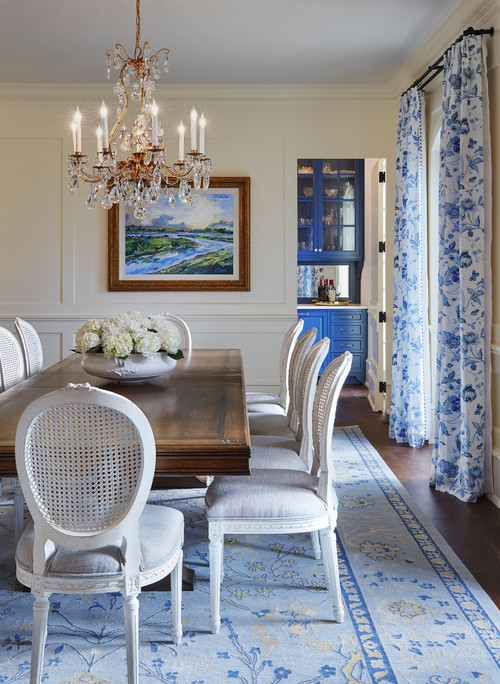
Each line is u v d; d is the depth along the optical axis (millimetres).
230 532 2361
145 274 6020
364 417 6098
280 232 6035
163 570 2047
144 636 2328
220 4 4000
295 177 5992
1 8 4059
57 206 5961
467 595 2623
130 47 4805
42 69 5336
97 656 2195
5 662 2158
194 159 3336
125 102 3691
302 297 8289
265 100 5918
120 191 3463
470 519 3484
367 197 7668
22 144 5906
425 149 5035
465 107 3695
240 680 2057
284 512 2371
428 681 2045
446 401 3979
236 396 2926
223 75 5523
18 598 2611
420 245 4898
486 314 3729
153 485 2703
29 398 2840
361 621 2420
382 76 5570
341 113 5934
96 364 3146
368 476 4270
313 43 4738
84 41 4668
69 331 6039
